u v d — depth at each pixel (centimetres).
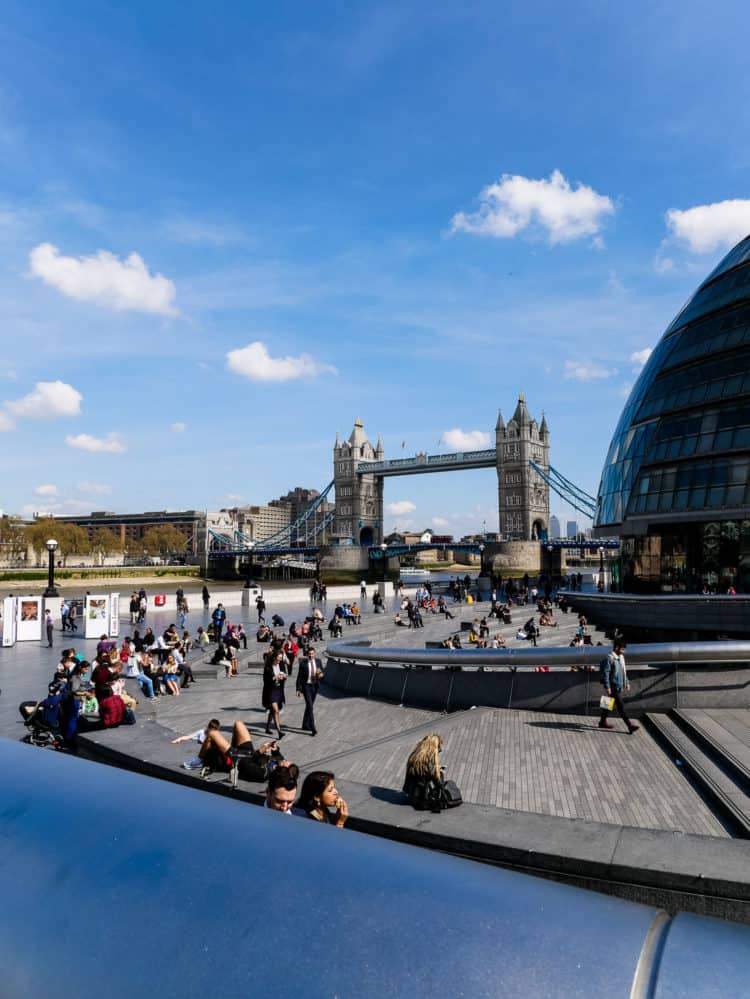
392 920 137
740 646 1433
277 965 128
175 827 175
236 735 1090
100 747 1238
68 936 144
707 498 3716
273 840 168
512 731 1423
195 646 3312
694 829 927
